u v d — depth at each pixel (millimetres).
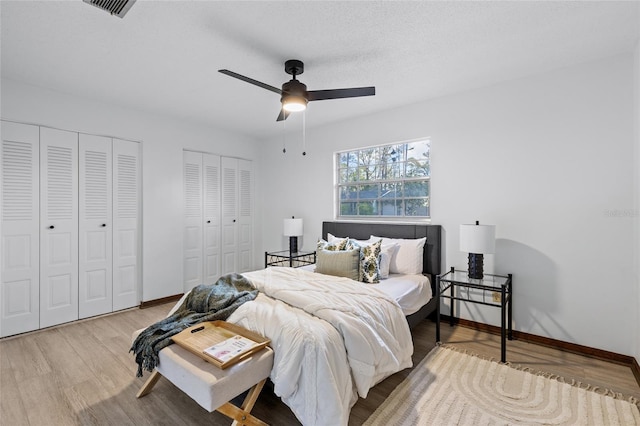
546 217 2715
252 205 5191
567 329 2623
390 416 1780
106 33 2123
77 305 3342
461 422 1729
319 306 1946
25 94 2953
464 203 3160
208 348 1671
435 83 2947
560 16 1948
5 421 1771
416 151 3611
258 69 2652
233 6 1842
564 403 1898
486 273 3010
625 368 2316
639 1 1804
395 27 2057
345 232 4008
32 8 1851
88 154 3404
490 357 2488
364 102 3453
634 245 2334
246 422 1633
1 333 2889
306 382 1588
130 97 3328
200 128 4398
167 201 4035
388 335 2039
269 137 5125
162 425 1743
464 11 1897
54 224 3186
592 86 2508
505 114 2912
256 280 2521
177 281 4141
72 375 2252
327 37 2172
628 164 2369
